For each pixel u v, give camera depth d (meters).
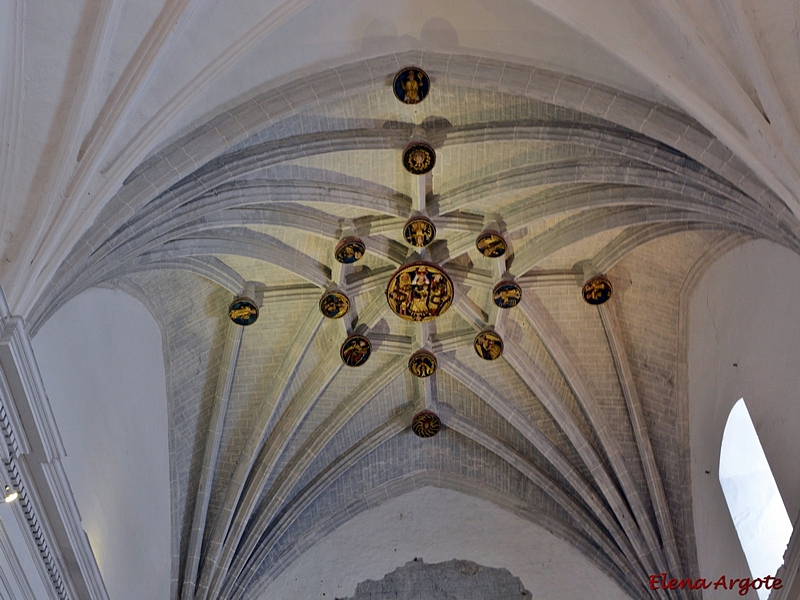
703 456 17.16
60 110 11.98
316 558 19.88
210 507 18.56
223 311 18.25
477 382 19.50
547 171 16.19
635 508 18.69
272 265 17.95
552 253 17.48
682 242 16.91
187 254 16.17
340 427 19.58
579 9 12.88
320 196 16.55
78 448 13.70
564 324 18.70
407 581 19.66
